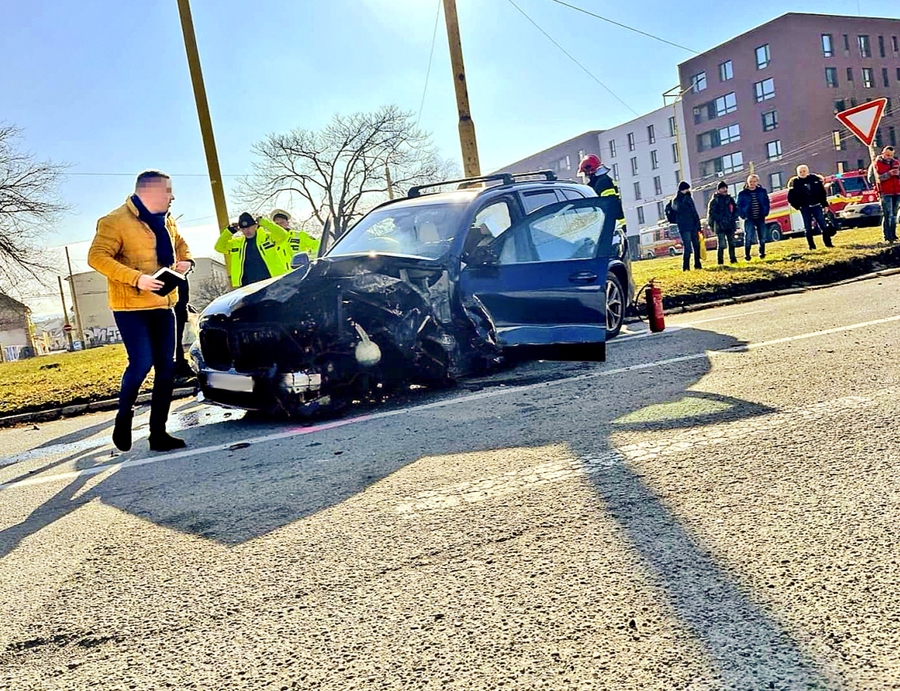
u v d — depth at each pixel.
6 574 3.01
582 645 1.99
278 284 5.43
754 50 56.44
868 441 3.37
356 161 44.88
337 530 3.04
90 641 2.35
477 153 12.56
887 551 2.33
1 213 30.31
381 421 5.05
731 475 3.14
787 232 25.94
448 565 2.58
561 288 6.14
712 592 2.20
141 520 3.50
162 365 5.01
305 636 2.22
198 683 2.04
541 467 3.55
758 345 6.19
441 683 1.90
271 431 5.26
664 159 67.31
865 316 6.96
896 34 58.16
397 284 5.59
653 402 4.60
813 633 1.94
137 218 4.81
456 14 12.39
